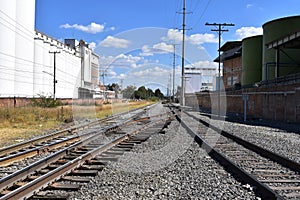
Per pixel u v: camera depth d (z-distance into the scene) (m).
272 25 48.44
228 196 6.34
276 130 20.44
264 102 34.12
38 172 7.85
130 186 6.97
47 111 29.50
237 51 68.44
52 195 6.09
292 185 7.28
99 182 7.19
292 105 27.56
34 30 55.78
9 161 9.20
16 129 19.23
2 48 44.38
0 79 44.22
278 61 40.94
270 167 9.12
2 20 44.19
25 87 51.12
